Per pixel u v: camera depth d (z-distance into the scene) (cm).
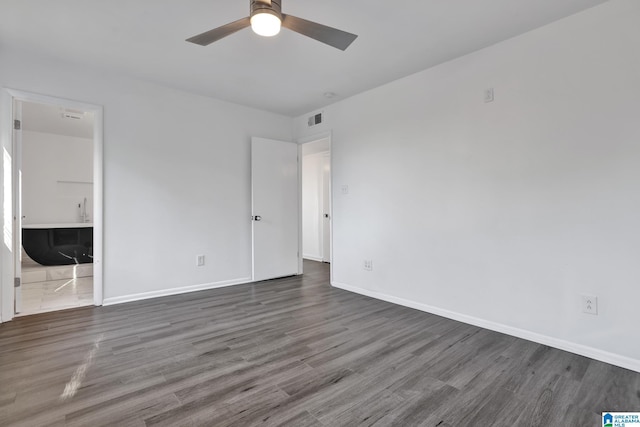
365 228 371
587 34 215
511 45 252
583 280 218
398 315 301
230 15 224
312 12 220
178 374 193
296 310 315
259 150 431
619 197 204
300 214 485
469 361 210
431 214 306
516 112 249
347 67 306
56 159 543
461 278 284
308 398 169
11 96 276
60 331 258
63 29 243
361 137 375
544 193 235
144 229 347
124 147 333
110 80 323
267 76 329
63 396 169
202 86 358
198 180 385
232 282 416
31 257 460
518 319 250
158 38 256
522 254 247
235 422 150
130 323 277
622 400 168
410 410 159
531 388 179
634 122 198
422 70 312
